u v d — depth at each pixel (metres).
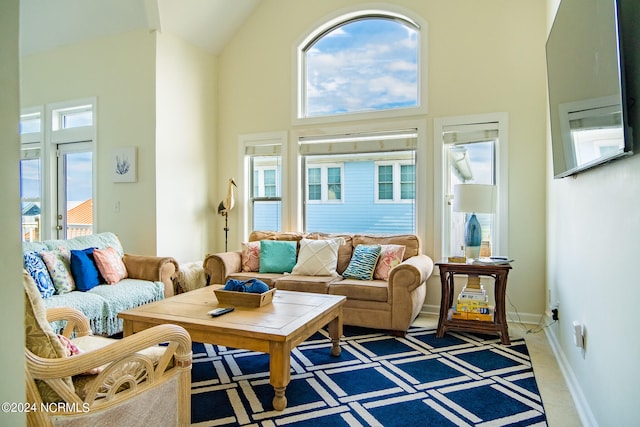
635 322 1.32
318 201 4.68
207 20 4.56
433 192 4.05
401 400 2.21
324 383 2.42
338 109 4.59
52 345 1.29
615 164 1.55
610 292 1.60
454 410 2.09
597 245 1.81
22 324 0.76
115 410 1.41
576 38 1.82
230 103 5.03
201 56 4.81
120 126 4.39
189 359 1.73
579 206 2.19
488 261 3.31
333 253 3.98
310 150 4.63
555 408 2.11
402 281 3.28
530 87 3.70
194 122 4.71
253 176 4.99
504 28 3.78
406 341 3.21
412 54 4.24
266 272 4.09
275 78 4.78
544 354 2.90
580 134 1.80
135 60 4.30
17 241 0.75
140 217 4.30
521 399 2.21
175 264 3.83
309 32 4.59
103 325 3.05
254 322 2.26
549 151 3.39
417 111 4.10
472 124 3.89
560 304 2.80
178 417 1.69
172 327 1.63
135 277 3.69
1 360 0.73
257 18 4.87
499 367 2.66
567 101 2.04
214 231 5.06
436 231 4.04
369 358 2.83
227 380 2.49
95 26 4.41
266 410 2.09
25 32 4.64
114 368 1.41
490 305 3.81
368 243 4.04
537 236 3.67
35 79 4.88
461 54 3.93
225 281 3.98
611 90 1.36
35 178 4.99
